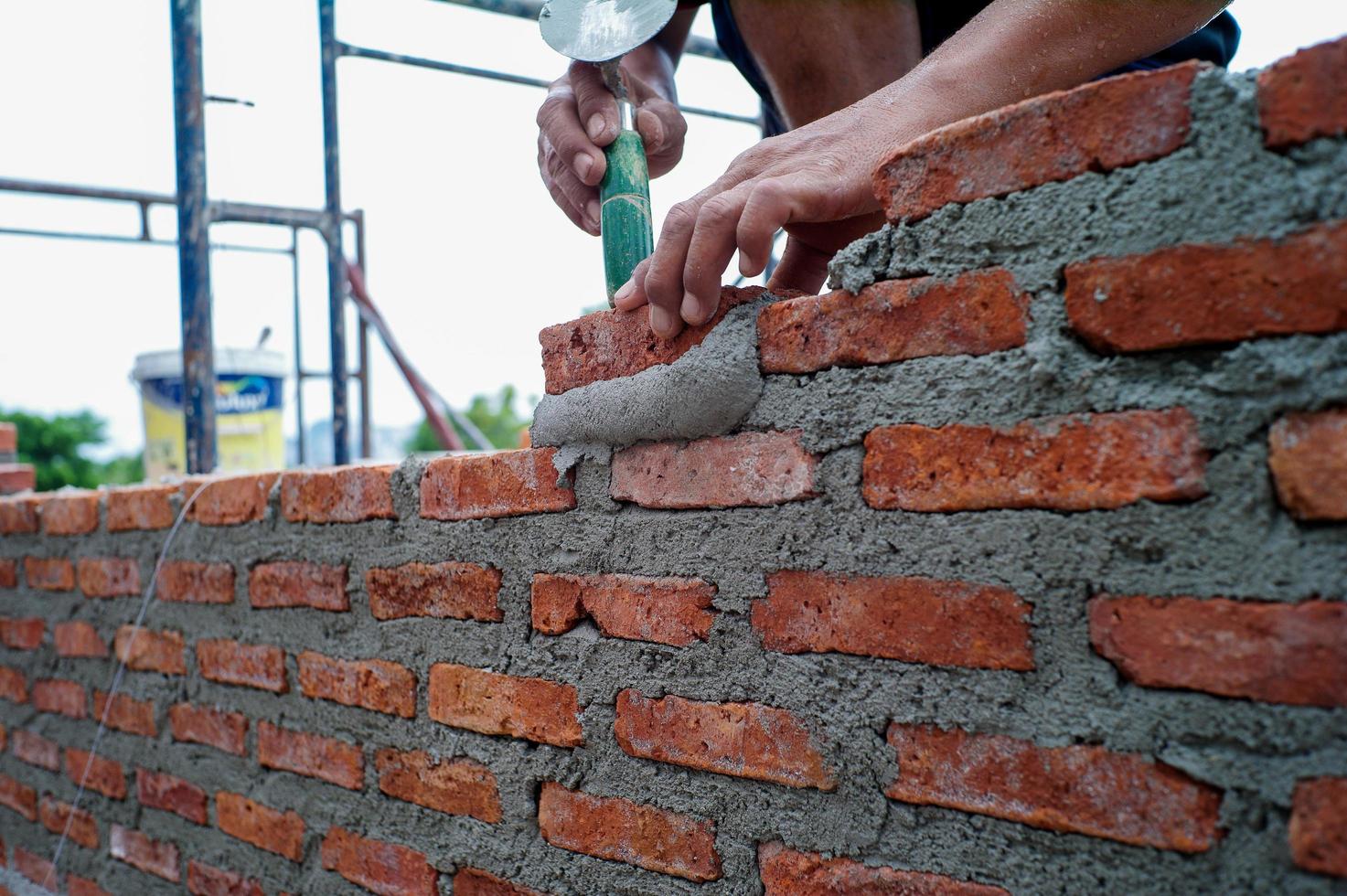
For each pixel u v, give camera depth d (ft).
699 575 3.88
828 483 3.51
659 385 3.88
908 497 3.30
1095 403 2.91
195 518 6.54
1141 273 2.81
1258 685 2.63
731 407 3.73
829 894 3.50
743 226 3.44
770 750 3.66
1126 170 2.84
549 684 4.44
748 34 6.21
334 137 10.73
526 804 4.54
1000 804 3.10
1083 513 2.94
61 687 7.98
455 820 4.87
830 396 3.49
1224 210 2.67
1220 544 2.70
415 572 5.05
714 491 3.82
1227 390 2.68
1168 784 2.79
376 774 5.31
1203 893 2.73
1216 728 2.71
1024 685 3.06
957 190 3.16
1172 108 2.75
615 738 4.18
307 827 5.73
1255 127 2.63
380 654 5.26
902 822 3.34
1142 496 2.82
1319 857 2.54
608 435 4.15
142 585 7.07
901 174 3.30
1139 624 2.84
